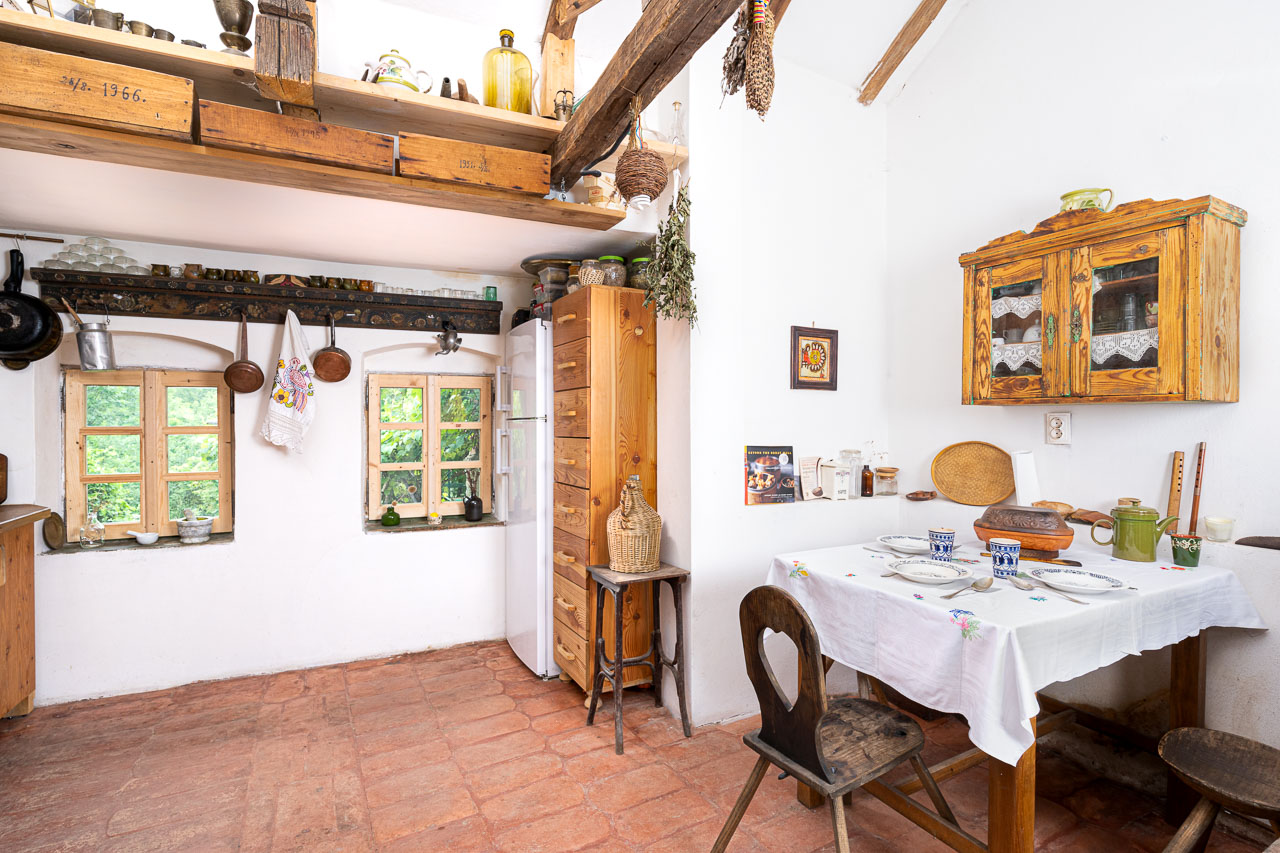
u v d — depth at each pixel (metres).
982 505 2.88
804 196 3.13
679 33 1.62
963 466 2.98
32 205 2.50
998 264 2.50
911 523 3.16
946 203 3.07
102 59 1.85
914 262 3.24
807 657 1.46
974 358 2.59
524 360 3.34
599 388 2.84
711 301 2.72
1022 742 1.42
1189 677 2.03
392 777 2.28
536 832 1.97
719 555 2.74
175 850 1.88
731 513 2.77
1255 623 1.95
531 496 3.23
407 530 3.56
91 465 3.12
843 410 3.25
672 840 1.93
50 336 2.79
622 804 2.12
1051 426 2.62
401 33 2.51
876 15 2.95
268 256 3.35
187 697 2.96
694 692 2.69
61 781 2.25
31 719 2.72
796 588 2.14
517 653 3.46
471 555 3.74
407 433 3.77
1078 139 2.53
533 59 2.78
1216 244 1.97
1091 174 2.49
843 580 1.95
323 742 2.54
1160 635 1.79
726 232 2.76
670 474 2.83
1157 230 2.01
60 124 1.76
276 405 3.12
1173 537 2.09
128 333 3.04
